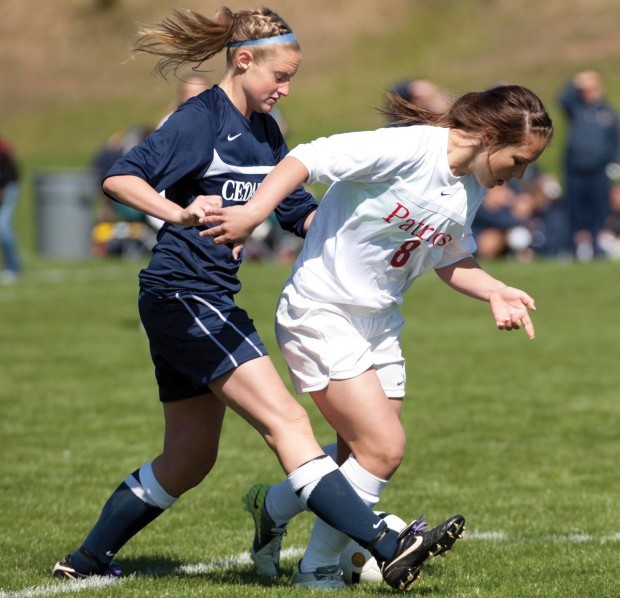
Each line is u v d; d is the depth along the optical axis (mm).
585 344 37875
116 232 69250
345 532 13867
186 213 13227
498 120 13766
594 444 24891
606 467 22922
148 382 31859
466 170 14172
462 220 14383
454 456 23828
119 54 152125
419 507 19922
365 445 14336
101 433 25922
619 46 139125
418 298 50594
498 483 21672
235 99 14789
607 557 16625
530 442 25047
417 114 14562
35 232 73250
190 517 19438
